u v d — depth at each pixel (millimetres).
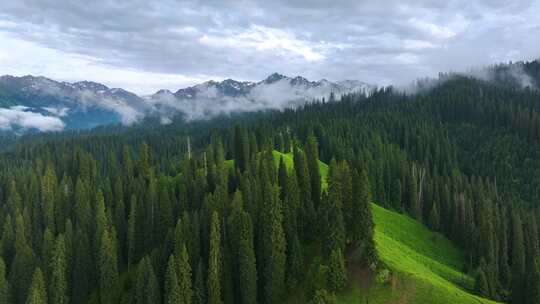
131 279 85750
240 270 73750
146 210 94625
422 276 71188
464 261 112000
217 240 73312
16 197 108938
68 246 86438
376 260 71250
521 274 86125
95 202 103312
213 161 119875
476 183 172500
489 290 85062
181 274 70688
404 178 148500
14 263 83938
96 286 86938
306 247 81562
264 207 76625
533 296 80062
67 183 119188
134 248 91750
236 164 123000
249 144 128625
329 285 68312
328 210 74250
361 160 145125
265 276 73812
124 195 108000
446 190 133875
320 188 97375
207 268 77500
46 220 101875
